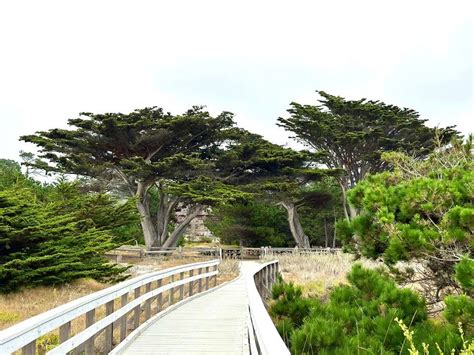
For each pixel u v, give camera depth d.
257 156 38.09
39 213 18.86
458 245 7.81
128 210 28.53
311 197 42.91
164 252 35.84
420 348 6.31
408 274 9.59
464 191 8.42
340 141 38.56
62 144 34.28
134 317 10.09
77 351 6.69
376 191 9.10
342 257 29.02
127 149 35.88
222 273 27.39
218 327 10.55
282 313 8.83
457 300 6.43
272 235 47.28
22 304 14.67
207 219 54.84
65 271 18.41
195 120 35.28
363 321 7.21
